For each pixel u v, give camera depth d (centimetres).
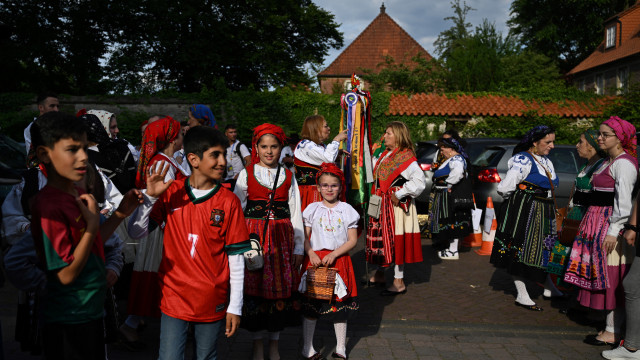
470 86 2280
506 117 1703
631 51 2420
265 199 331
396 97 1788
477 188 871
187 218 224
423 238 855
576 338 402
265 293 319
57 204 181
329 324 430
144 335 387
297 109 1709
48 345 192
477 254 732
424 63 2372
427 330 416
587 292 390
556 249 438
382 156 522
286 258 327
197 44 2145
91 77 2145
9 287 497
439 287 554
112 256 231
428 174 933
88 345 194
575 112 1717
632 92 1673
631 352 350
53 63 2097
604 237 376
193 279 221
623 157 362
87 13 2102
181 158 451
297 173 432
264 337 394
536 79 2327
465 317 451
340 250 340
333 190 352
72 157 180
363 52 3669
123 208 212
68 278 181
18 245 184
